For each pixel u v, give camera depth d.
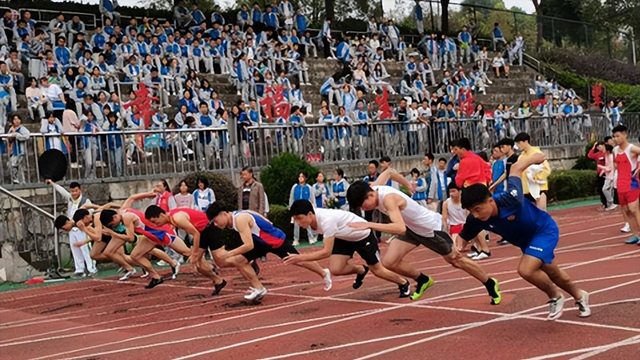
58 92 18.50
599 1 45.22
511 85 31.70
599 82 35.12
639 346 6.00
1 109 17.36
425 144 21.77
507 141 11.98
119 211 12.37
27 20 21.36
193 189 15.34
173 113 21.03
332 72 27.64
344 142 19.91
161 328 8.67
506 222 6.70
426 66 28.83
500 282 9.58
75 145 15.52
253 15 27.05
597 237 13.76
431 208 15.90
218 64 24.44
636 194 11.96
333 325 7.82
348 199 8.05
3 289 13.41
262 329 7.96
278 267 13.64
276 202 17.33
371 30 30.44
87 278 14.15
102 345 7.98
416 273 8.82
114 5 24.89
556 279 6.87
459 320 7.49
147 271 12.32
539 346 6.24
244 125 17.73
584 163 26.08
